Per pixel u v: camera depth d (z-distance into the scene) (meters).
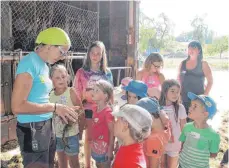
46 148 2.37
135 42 9.83
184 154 2.65
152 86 3.72
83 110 3.09
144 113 2.03
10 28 6.07
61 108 2.33
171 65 29.22
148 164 2.44
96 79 3.40
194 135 2.56
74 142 3.01
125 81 3.68
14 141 4.76
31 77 2.12
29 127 2.25
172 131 2.99
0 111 4.57
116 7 9.85
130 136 2.01
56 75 3.00
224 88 11.33
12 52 4.89
